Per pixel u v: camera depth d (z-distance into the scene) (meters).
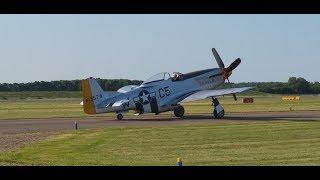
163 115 72.19
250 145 36.59
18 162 28.47
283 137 41.09
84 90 61.50
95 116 71.62
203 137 41.78
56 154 32.91
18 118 67.94
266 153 32.41
